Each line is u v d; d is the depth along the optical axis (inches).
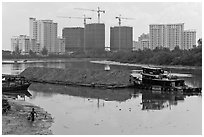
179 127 2028.8
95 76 4333.2
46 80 4576.8
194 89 3540.8
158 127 2025.1
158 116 2340.1
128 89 3826.3
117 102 2935.5
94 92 3590.1
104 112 2484.0
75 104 2824.8
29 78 4790.8
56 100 3046.3
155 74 3909.9
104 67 7632.9
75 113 2436.0
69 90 3750.0
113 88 3900.1
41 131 1888.5
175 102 2930.6
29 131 1872.5
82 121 2178.9
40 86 4124.0
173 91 3604.8
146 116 2342.5
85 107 2684.5
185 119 2244.1
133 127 2026.3
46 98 3166.8
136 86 3919.8
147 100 3048.7
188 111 2517.2
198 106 2728.8
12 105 2581.2
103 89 3838.6
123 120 2214.6
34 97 3221.0
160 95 3351.4
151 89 3774.6
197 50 7564.0
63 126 2034.9
